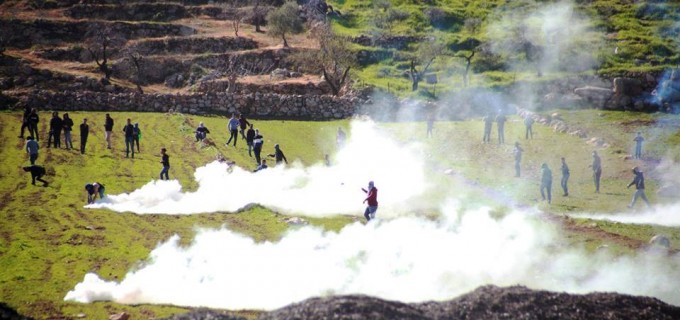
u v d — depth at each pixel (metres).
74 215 69.38
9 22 161.50
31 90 128.62
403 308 39.59
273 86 143.25
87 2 177.38
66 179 82.62
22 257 56.91
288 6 170.50
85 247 60.06
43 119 115.50
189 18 178.62
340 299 39.19
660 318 41.50
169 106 129.50
